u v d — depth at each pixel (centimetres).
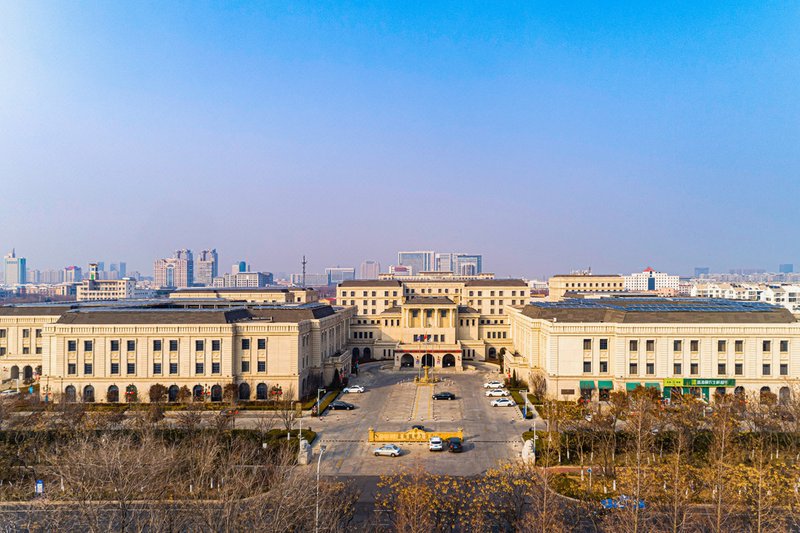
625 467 6919
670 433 8038
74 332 11356
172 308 13775
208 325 11394
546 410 9738
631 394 10056
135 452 6028
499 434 9406
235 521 4750
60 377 11331
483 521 5372
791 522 5481
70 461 5828
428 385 13900
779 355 10988
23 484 6606
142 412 9056
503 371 15662
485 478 6456
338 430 9669
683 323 11200
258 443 8281
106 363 11375
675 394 10169
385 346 18450
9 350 14112
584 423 7888
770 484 5872
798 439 7906
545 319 12375
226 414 8631
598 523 5694
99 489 5266
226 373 11412
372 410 11200
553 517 5100
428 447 8700
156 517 5066
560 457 7581
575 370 11406
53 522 4916
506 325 19012
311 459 7962
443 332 17850
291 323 11681
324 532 5006
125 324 11425
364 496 6656
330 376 13625
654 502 5625
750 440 7850
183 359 11406
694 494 6094
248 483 5550
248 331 11669
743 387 10962
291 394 11094
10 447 7606
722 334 11044
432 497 5506
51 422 8394
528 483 5659
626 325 11138
